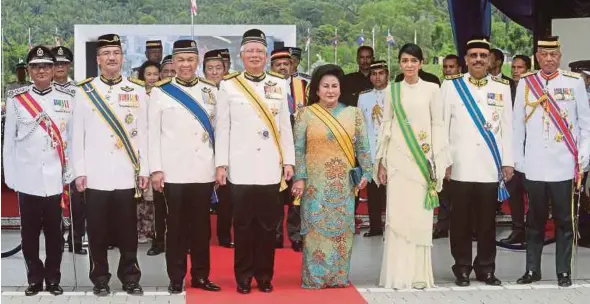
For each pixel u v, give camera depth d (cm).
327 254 625
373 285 645
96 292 605
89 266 680
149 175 611
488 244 649
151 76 795
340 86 630
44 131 605
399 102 632
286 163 614
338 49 2938
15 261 752
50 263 614
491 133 637
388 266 635
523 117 659
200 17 2991
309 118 627
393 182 634
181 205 610
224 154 605
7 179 613
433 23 3042
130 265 612
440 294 612
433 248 816
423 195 631
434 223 941
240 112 605
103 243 606
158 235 790
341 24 3069
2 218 952
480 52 639
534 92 652
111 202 607
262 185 604
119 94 608
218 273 688
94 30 1476
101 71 621
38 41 2678
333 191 623
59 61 733
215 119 618
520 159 659
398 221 632
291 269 704
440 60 2747
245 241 607
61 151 612
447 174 645
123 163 604
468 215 643
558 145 645
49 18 2788
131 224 609
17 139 607
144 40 1505
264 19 3045
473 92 641
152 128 607
